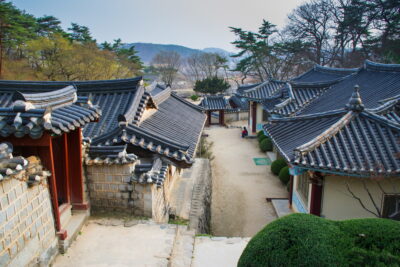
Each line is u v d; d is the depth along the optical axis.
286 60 44.88
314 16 41.94
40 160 5.76
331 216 9.05
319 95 16.78
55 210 6.21
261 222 11.91
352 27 38.78
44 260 5.81
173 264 6.38
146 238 7.04
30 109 4.95
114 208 8.02
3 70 28.72
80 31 54.22
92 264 6.14
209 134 28.44
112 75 35.53
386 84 13.30
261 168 18.33
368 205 8.89
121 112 11.24
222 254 6.97
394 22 33.88
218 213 12.84
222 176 17.16
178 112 15.09
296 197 11.70
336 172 7.79
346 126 8.88
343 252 4.48
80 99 6.89
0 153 4.55
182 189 12.20
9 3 28.94
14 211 4.98
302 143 9.51
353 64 38.88
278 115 15.56
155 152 8.80
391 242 4.51
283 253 4.63
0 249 4.66
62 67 30.12
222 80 49.16
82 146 7.50
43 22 46.06
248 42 45.81
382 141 8.41
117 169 7.71
